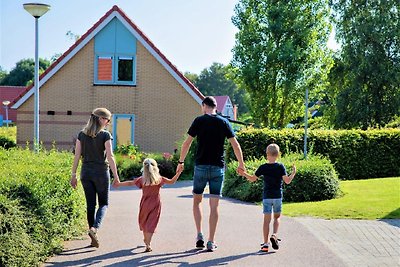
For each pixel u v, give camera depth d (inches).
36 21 686.5
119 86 1104.2
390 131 901.2
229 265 297.7
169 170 941.2
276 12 1491.1
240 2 1540.4
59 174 344.5
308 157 713.6
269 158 342.0
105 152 339.0
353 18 1754.4
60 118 1099.9
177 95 1110.4
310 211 483.2
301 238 365.7
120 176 893.2
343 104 1723.7
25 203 297.4
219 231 389.7
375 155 892.0
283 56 1464.1
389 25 1675.7
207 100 334.6
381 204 515.8
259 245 346.3
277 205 337.4
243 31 1528.1
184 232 382.0
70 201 357.7
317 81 1525.6
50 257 306.5
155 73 1109.1
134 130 1109.7
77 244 339.0
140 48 1106.7
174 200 568.7
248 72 1499.8
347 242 359.9
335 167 869.2
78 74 1100.5
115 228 393.7
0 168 343.3
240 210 497.4
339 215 462.3
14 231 269.1
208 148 329.4
